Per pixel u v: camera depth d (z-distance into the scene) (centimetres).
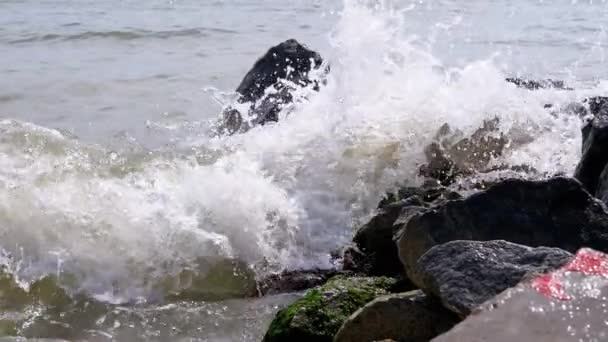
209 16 1780
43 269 608
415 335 439
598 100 818
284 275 627
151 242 632
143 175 701
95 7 1873
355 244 630
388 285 519
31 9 1830
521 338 345
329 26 1669
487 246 446
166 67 1291
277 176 728
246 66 1303
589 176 627
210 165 726
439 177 741
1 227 627
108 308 574
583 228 505
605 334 345
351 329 448
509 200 516
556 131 781
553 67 1262
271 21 1727
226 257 635
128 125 962
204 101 1081
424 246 502
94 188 670
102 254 620
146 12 1822
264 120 871
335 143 770
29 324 547
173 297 596
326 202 709
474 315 366
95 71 1250
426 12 1720
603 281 387
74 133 919
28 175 680
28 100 1069
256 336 529
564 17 1828
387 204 650
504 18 1764
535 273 405
